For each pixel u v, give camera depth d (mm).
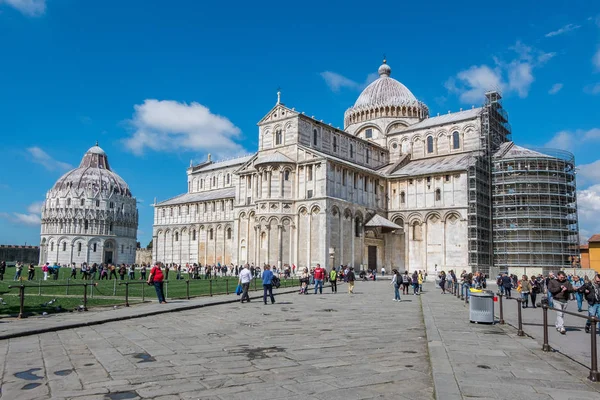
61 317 24938
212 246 109688
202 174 128500
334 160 73750
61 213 179250
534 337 20391
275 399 11281
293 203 75688
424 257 81250
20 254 192750
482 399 11031
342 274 64625
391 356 16328
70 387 12281
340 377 13352
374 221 79250
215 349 17297
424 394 11883
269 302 35438
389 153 99062
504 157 84938
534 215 80062
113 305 30750
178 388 12172
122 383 12648
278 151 79750
